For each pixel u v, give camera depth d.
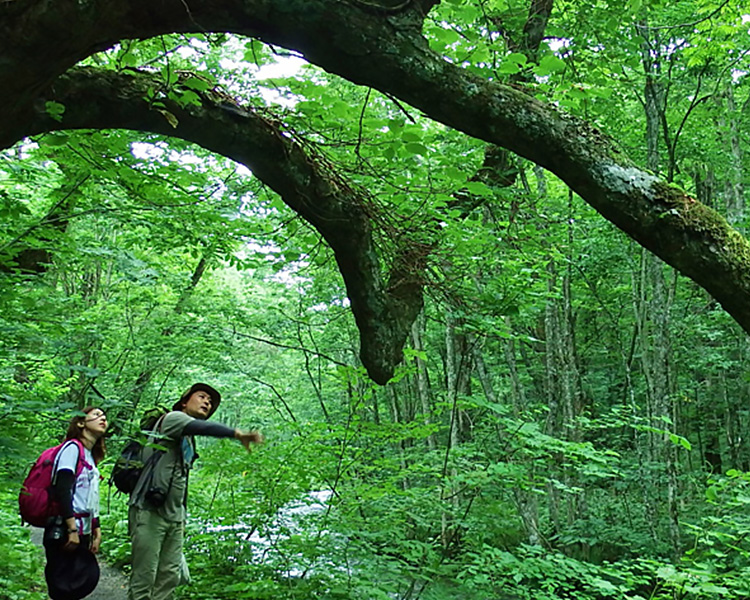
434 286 3.99
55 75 1.97
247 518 5.36
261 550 5.47
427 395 10.15
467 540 5.31
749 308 1.91
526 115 2.06
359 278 3.40
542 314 11.35
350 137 3.43
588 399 14.63
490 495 6.10
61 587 3.87
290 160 2.98
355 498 5.34
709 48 8.13
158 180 3.81
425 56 2.04
